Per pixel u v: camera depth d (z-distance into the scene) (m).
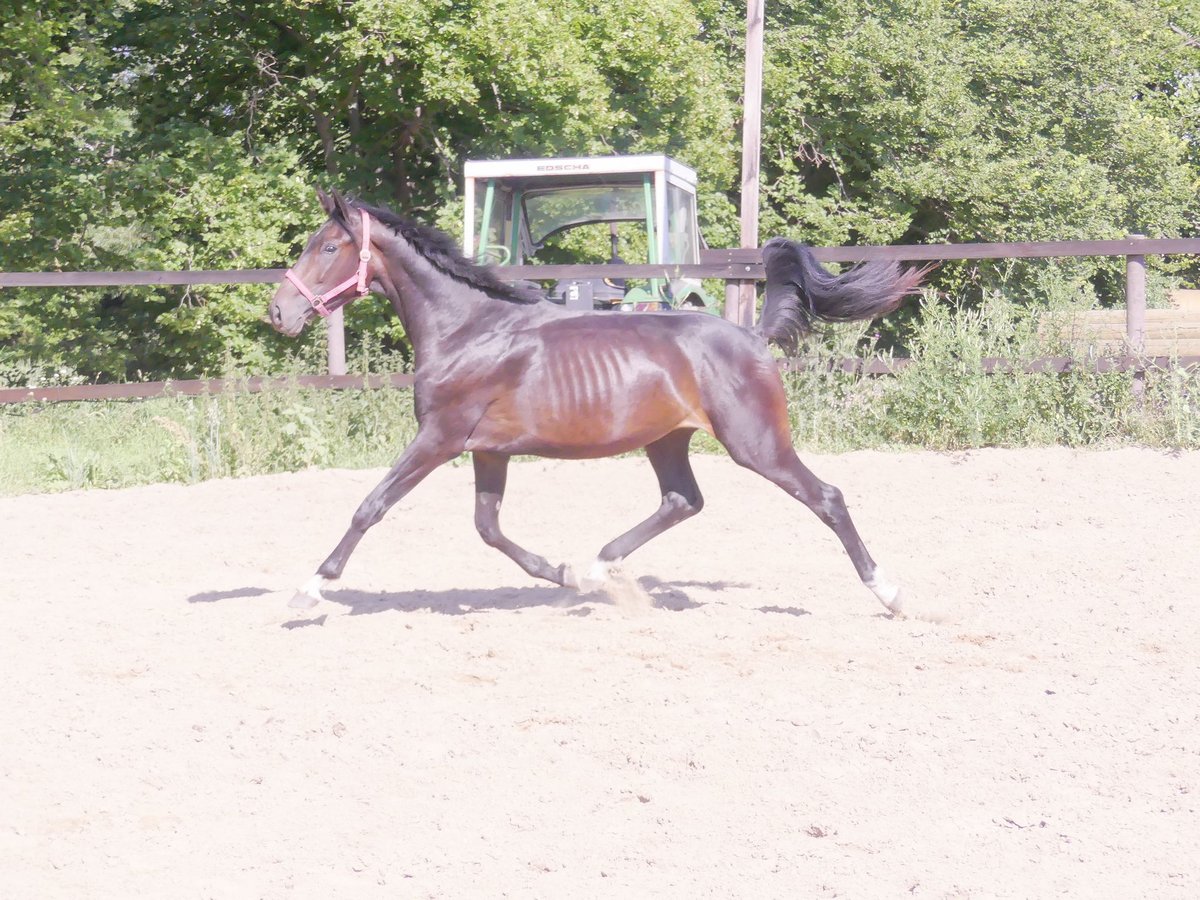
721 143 20.91
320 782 4.41
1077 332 12.23
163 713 5.12
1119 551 7.97
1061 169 22.83
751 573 7.70
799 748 4.61
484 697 5.25
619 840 3.92
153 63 19.67
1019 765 4.44
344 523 9.53
